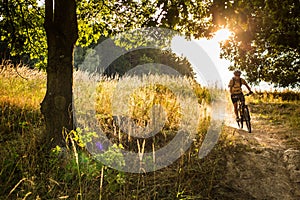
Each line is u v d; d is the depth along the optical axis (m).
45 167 5.39
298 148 8.26
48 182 5.00
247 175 6.29
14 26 8.52
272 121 13.24
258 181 6.12
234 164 6.65
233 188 5.77
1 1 7.98
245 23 5.68
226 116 12.31
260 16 15.13
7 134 6.54
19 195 4.62
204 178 5.90
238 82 11.12
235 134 9.20
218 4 5.46
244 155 7.27
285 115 14.82
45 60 9.67
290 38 14.12
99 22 9.49
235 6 5.48
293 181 6.23
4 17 8.27
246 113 10.68
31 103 8.47
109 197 4.97
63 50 6.31
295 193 5.79
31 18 8.96
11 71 11.42
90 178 5.10
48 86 6.31
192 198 5.18
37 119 7.57
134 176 5.77
